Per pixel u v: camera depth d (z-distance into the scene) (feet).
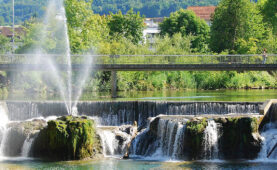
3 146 132.05
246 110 149.79
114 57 203.82
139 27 379.76
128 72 243.60
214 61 202.28
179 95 200.64
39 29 252.62
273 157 124.67
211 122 126.72
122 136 134.51
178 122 128.67
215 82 247.91
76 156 124.98
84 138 125.49
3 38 304.71
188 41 300.20
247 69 197.06
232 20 304.30
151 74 251.80
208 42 349.00
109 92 226.38
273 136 127.85
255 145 125.90
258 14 342.23
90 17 268.82
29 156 129.29
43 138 127.44
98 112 156.97
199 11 525.75
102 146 130.52
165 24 403.75
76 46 253.24
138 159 127.03
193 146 125.39
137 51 277.64
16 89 226.38
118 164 119.96
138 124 155.02
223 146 126.52
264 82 251.19
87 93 219.61
